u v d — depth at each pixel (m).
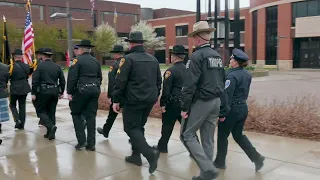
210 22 16.23
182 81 5.24
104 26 51.91
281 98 13.05
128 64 4.46
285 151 5.48
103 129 6.45
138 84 4.51
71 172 4.68
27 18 10.10
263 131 6.72
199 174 4.42
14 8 52.06
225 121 4.46
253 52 46.50
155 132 6.98
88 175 4.57
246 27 48.56
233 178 4.39
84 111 5.80
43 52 6.47
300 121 6.52
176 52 5.25
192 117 4.03
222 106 4.22
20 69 7.13
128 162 5.07
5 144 6.09
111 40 50.44
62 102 11.54
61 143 6.16
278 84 20.03
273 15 42.59
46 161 5.14
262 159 4.56
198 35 4.03
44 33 45.00
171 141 6.21
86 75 5.56
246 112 4.45
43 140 6.37
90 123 5.69
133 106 4.52
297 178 4.36
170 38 60.12
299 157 5.18
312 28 38.75
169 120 5.39
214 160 4.90
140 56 4.60
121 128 7.33
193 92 3.88
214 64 3.97
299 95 14.09
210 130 4.18
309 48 40.94
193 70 3.86
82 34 48.72
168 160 5.16
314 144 5.86
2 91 5.93
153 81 4.65
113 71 6.04
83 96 5.53
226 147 4.68
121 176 4.52
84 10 60.16
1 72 5.91
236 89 4.35
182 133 4.15
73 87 5.55
